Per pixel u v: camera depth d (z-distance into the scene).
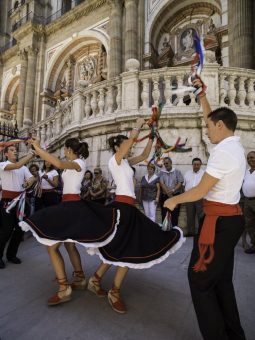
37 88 20.62
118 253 2.60
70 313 2.62
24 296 2.99
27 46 21.02
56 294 2.80
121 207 2.81
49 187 5.79
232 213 1.95
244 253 4.68
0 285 3.28
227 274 2.10
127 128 6.92
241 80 6.71
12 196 4.06
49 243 2.57
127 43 15.17
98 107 7.95
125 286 3.23
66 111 9.33
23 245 5.13
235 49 11.97
